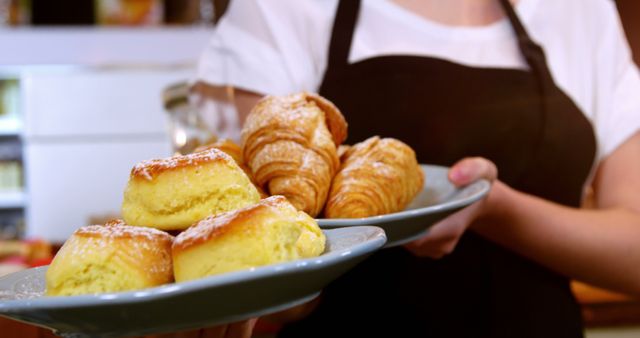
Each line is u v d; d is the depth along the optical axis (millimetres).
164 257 636
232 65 1212
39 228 3750
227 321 610
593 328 1679
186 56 3750
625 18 2576
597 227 1141
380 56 1202
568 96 1238
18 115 3732
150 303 567
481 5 1286
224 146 881
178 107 1179
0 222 3770
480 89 1206
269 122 856
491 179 978
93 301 564
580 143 1237
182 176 669
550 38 1302
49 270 636
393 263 1192
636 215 1196
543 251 1137
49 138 3729
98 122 3752
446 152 1198
